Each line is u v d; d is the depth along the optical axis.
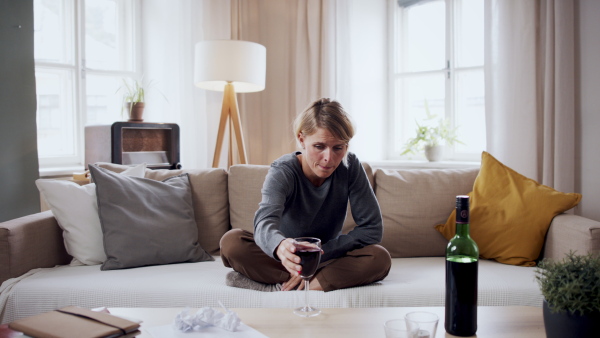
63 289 1.71
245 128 3.83
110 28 3.77
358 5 3.65
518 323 1.19
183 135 3.65
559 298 0.99
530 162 2.90
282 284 1.79
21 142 2.82
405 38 3.79
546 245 2.07
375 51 3.75
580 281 0.98
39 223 1.98
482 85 3.46
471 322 1.11
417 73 3.70
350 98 3.59
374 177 2.41
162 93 3.69
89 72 3.62
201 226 2.33
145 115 3.79
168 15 3.69
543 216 2.05
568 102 2.77
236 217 2.34
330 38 3.56
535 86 2.88
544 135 2.84
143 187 2.16
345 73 3.57
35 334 1.01
